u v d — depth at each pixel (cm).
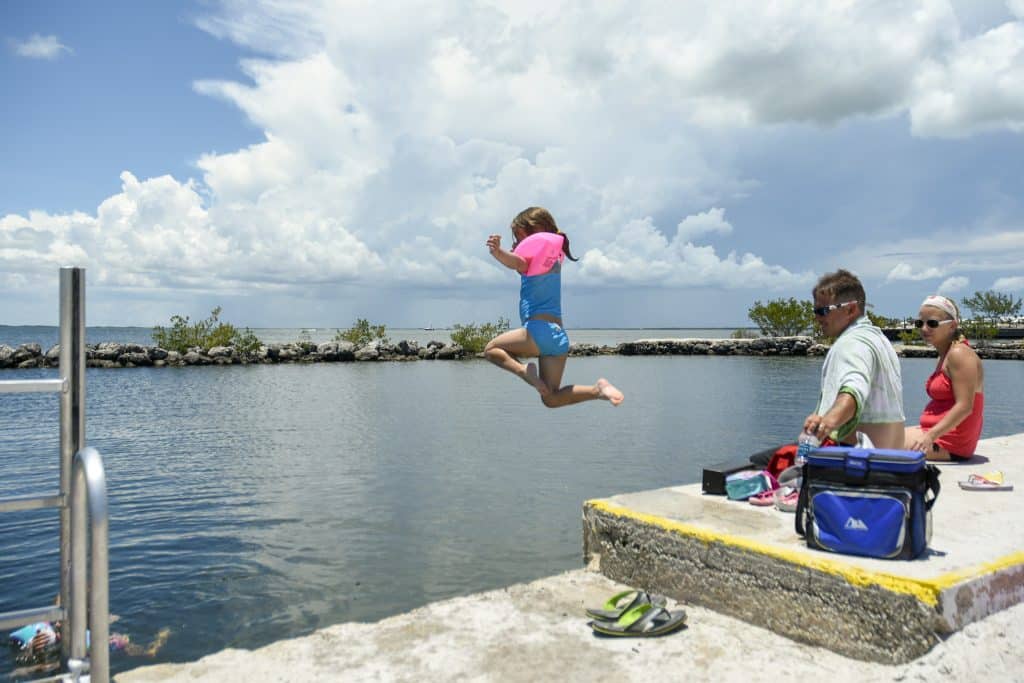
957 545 361
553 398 379
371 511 884
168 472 1140
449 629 363
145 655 486
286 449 1360
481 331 5109
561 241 394
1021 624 320
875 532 338
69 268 302
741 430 1614
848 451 353
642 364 4438
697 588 389
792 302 5912
